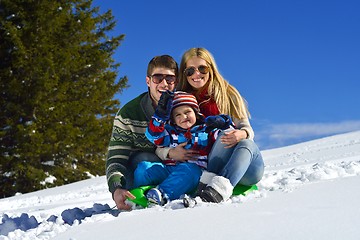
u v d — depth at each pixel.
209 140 2.81
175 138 2.87
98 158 20.02
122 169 2.94
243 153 2.54
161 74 3.04
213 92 3.04
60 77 18.33
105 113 20.77
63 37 18.73
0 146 16.94
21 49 16.64
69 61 18.05
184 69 3.11
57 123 17.50
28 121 17.31
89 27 19.39
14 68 17.52
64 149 17.84
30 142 16.64
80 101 18.80
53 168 17.70
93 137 18.69
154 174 2.82
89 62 19.50
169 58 3.12
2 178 17.02
